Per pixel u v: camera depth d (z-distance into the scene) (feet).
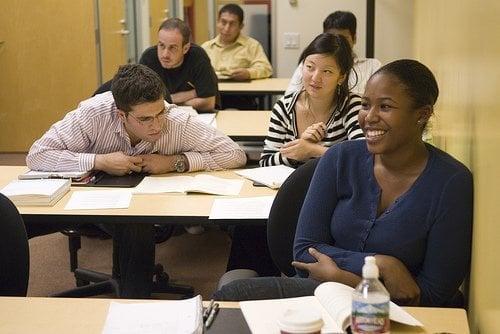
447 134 10.41
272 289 6.97
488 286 6.15
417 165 7.09
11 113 22.52
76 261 13.76
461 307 7.38
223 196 9.75
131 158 10.57
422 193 6.93
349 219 7.26
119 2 23.94
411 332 5.69
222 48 22.82
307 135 10.68
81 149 10.79
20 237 7.54
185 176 10.66
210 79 16.99
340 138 10.81
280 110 11.25
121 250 10.28
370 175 7.26
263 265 9.35
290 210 8.20
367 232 7.13
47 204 9.35
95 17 22.00
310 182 8.02
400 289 6.72
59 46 22.06
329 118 10.87
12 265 7.50
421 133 7.13
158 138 10.35
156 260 14.58
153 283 11.96
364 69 14.58
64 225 11.20
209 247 15.37
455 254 6.84
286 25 25.46
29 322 5.89
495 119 6.18
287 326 4.97
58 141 10.70
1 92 22.36
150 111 9.86
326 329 5.43
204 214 9.00
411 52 23.82
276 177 10.29
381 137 6.99
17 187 9.67
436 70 13.39
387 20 24.25
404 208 6.96
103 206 9.31
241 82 21.70
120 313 5.93
